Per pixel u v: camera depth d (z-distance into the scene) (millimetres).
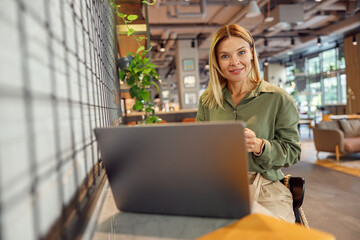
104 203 811
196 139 593
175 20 8812
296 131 1336
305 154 6336
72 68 707
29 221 393
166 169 644
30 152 408
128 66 2178
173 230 621
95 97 1042
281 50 13812
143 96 2150
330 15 9070
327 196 3465
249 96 1384
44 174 460
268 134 1364
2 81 334
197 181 631
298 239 519
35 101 441
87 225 613
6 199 331
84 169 770
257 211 681
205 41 10930
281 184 1321
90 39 998
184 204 669
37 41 470
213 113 1548
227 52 1326
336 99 13289
